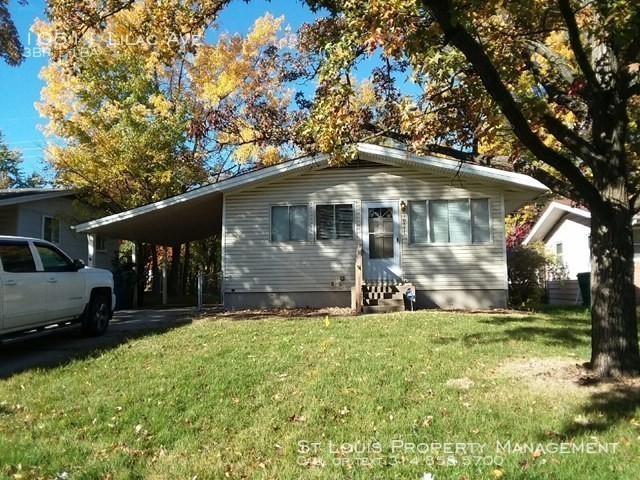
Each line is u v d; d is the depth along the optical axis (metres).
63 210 20.69
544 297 22.28
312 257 14.80
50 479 3.95
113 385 6.36
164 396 5.84
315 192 14.92
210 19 8.98
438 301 14.41
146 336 9.91
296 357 7.47
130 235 18.77
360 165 14.85
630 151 7.96
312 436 4.69
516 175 13.71
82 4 8.08
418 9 5.70
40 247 9.30
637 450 4.25
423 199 14.65
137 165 19.19
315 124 8.29
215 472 4.04
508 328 9.82
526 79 8.20
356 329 9.86
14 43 16.20
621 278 6.36
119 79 19.42
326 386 6.04
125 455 4.36
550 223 24.39
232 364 7.13
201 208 16.17
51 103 20.00
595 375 6.34
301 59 14.85
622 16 5.54
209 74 21.88
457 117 8.05
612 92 6.52
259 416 5.21
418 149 8.26
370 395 5.71
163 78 21.88
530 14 7.21
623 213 6.41
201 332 10.04
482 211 14.50
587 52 6.75
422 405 5.41
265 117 14.86
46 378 6.87
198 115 18.53
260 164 22.73
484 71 5.81
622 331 6.31
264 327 10.42
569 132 6.56
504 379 6.30
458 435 4.64
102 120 19.56
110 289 11.12
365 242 14.71
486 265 14.38
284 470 4.04
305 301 14.73
